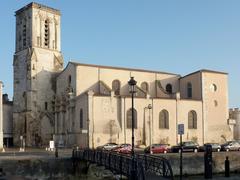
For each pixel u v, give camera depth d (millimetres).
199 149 68562
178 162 50562
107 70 91250
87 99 81250
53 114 97688
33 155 57375
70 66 90750
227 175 46438
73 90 88000
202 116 93812
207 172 44594
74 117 85875
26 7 100312
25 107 97562
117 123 83062
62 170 48344
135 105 85188
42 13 100375
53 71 100312
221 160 54406
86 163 48094
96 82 89562
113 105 83250
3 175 39469
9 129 101875
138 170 29625
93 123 80875
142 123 85562
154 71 98375
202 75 94938
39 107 96750
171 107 89812
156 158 35938
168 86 99688
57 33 103000
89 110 80750
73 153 49781
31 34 98375
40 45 99125
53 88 99375
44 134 96438
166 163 34844
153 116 87062
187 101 92188
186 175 50375
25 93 98062
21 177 39219
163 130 87938
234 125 104062
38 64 98000
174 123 89688
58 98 93625
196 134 92312
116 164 37781
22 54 100375
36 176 46469
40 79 97750
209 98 95312
